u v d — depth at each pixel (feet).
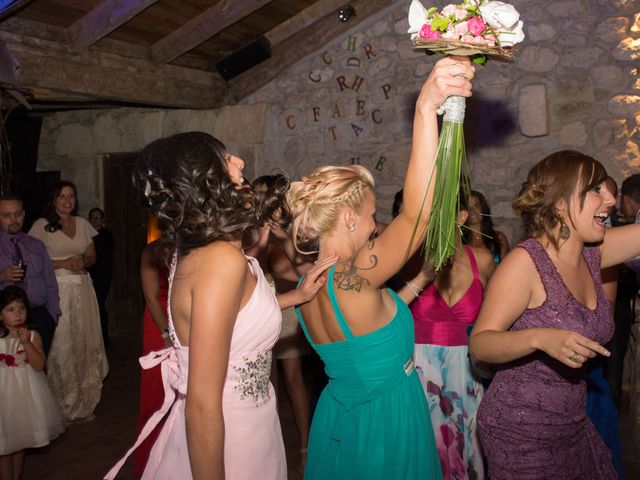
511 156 15.37
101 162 22.30
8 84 13.69
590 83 14.42
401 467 5.22
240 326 4.61
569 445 5.54
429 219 4.54
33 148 22.98
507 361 5.01
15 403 9.61
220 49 17.63
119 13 13.56
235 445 4.60
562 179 5.41
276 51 18.13
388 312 5.37
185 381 4.57
